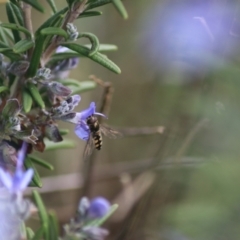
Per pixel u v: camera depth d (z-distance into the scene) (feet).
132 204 1.47
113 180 1.66
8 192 1.00
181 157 1.52
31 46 1.05
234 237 1.55
